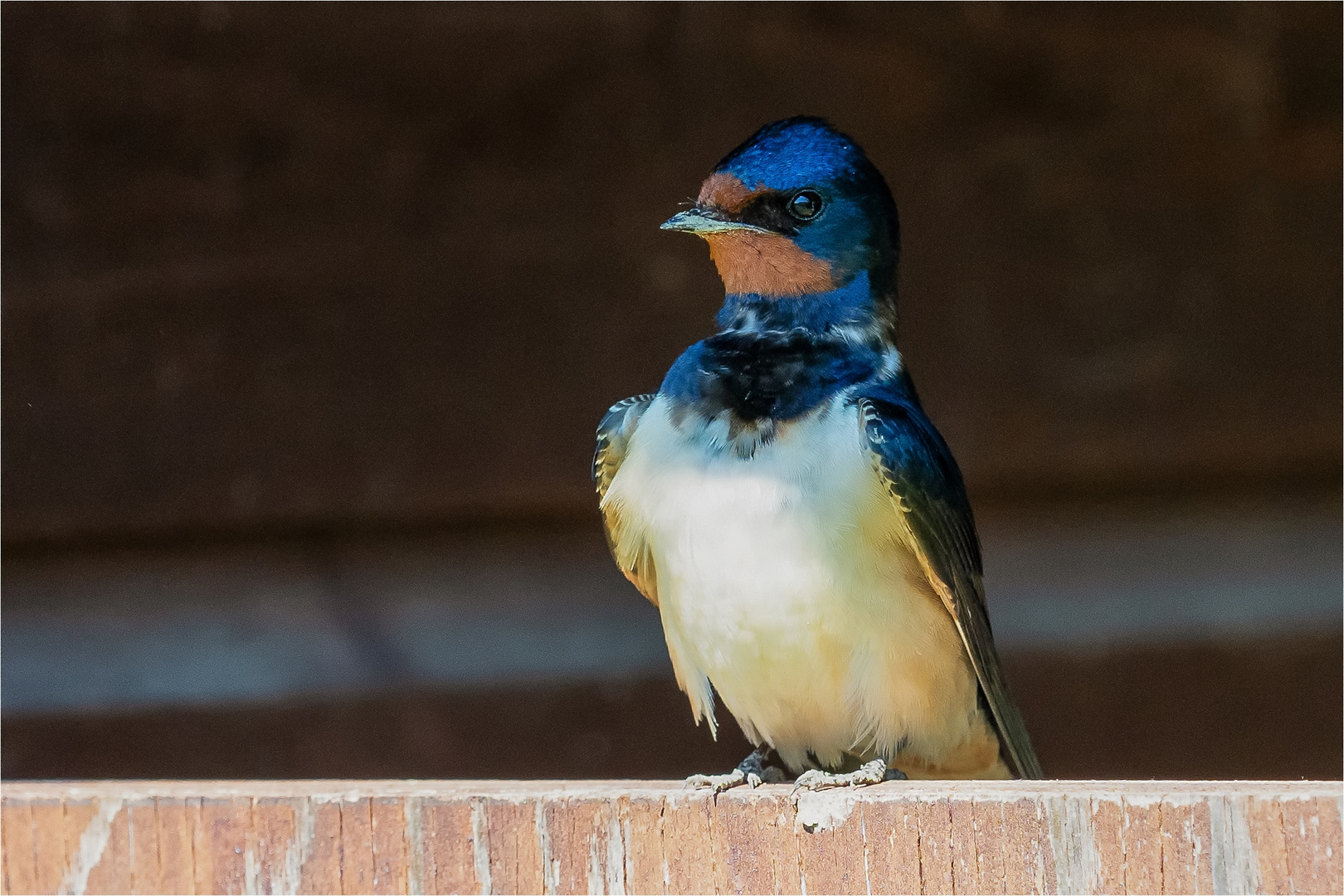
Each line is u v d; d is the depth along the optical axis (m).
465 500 10.50
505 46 10.47
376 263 10.60
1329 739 9.81
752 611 6.44
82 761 10.03
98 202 10.59
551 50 10.47
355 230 10.61
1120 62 10.34
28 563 10.52
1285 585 10.09
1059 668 10.05
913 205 10.45
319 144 10.56
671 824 5.14
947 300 10.42
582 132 10.54
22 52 10.40
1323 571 10.09
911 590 6.57
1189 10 10.23
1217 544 10.23
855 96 10.45
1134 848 4.75
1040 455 10.31
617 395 10.46
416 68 10.49
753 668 6.59
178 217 10.59
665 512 6.54
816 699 6.69
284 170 10.59
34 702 10.11
